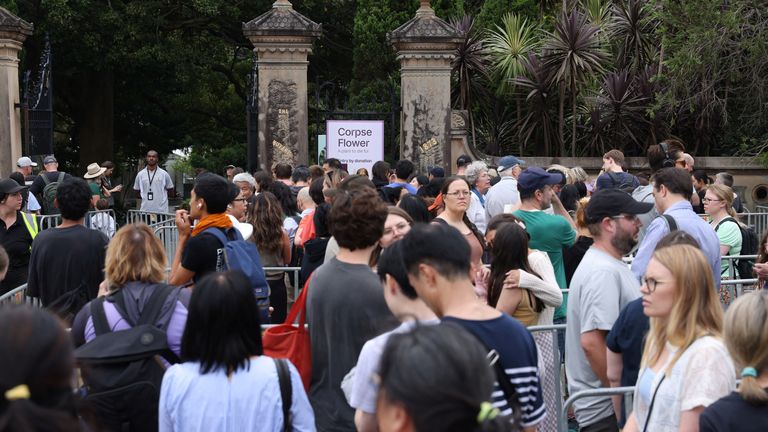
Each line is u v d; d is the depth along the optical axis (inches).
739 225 334.6
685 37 725.9
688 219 243.4
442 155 642.2
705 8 688.4
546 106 818.8
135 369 165.5
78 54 982.4
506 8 898.1
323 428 169.3
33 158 660.7
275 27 629.0
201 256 234.1
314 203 367.2
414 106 640.4
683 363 143.5
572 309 199.3
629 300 192.9
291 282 349.1
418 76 639.1
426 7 645.9
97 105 1107.3
